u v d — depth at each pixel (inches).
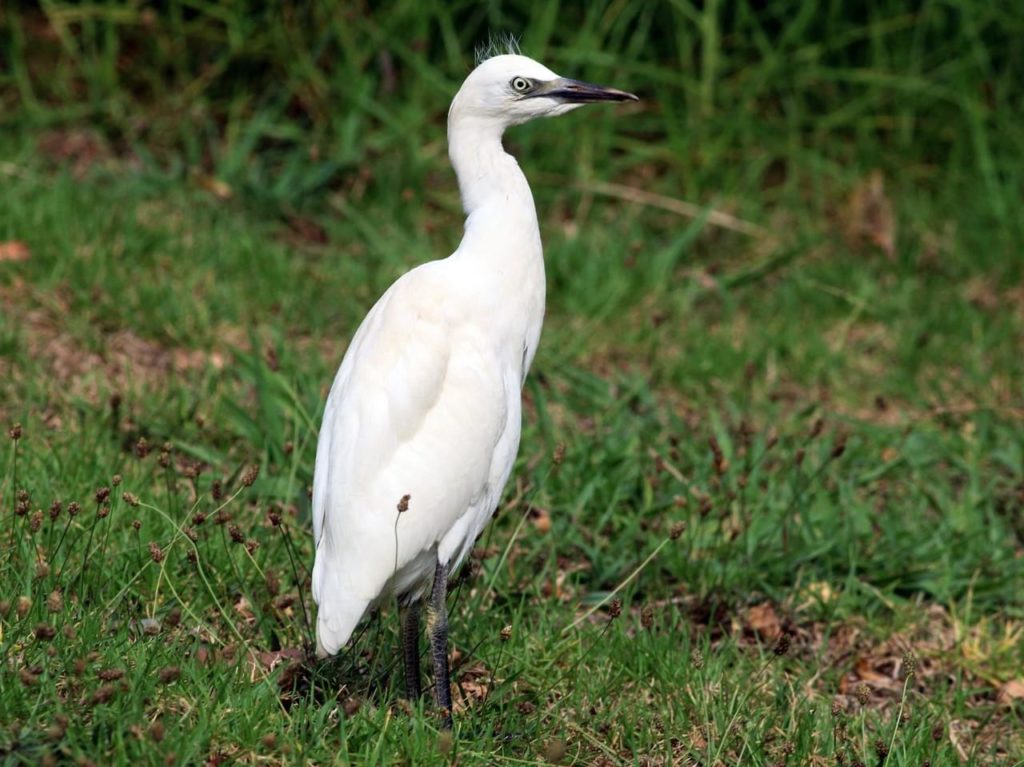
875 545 390.0
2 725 246.2
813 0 642.8
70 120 613.3
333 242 562.3
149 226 522.9
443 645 277.0
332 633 263.7
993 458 455.5
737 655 334.0
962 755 315.3
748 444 417.1
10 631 269.9
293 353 446.3
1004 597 379.6
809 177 644.1
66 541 315.6
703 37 651.5
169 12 655.8
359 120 611.8
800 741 290.4
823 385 500.1
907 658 296.4
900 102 648.4
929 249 597.3
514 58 303.6
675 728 294.5
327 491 273.6
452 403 275.4
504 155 303.6
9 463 346.9
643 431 430.6
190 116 617.3
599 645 322.7
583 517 389.7
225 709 262.4
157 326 456.1
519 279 294.4
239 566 323.0
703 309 551.2
